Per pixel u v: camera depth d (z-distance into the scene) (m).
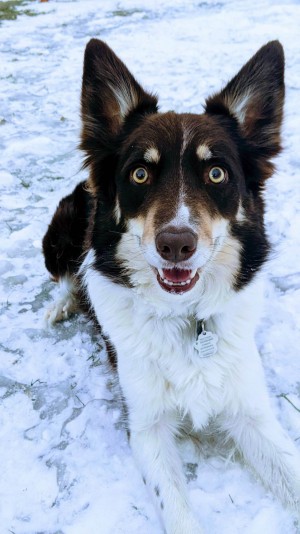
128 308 0.45
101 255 0.45
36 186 0.92
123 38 1.79
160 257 0.38
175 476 0.42
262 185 0.47
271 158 0.48
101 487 0.43
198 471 0.44
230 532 0.39
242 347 0.45
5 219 0.82
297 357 0.53
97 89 0.46
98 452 0.46
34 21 2.11
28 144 1.06
